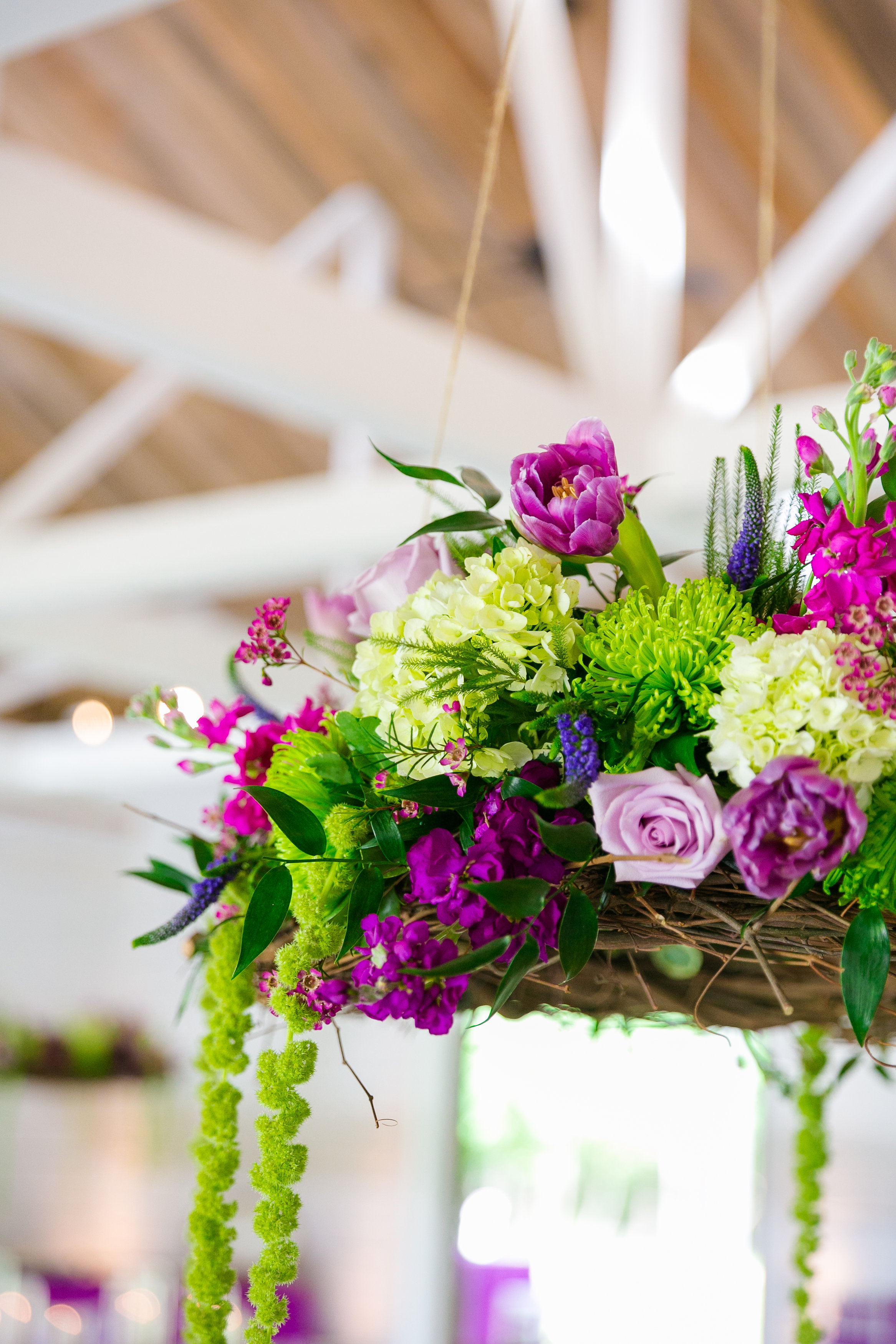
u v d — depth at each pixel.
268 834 1.11
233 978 0.90
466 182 4.33
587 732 0.87
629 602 0.97
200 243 2.44
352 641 1.16
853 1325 5.36
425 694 0.94
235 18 3.95
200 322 2.41
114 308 2.32
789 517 1.07
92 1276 6.12
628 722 0.92
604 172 2.95
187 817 8.68
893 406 0.90
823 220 3.20
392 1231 6.53
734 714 0.84
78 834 8.88
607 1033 6.09
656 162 2.91
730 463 2.83
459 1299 5.97
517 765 0.94
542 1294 5.92
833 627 0.89
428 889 0.88
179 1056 8.03
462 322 1.29
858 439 0.93
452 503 1.16
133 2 1.79
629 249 2.99
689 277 4.23
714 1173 5.77
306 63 4.04
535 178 3.31
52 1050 7.46
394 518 3.30
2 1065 7.34
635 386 3.11
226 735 1.18
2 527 4.09
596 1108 6.08
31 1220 7.42
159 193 4.51
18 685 7.09
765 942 0.97
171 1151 7.71
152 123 4.27
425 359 2.71
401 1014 0.84
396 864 0.93
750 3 3.53
